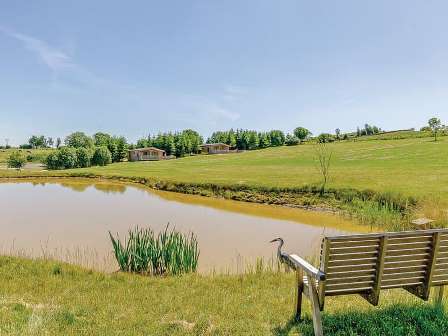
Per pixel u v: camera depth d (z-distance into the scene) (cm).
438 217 2598
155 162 11638
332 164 7356
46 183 6762
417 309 707
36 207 3859
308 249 2173
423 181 4050
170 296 944
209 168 8025
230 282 1123
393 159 7488
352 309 757
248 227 2881
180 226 2920
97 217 3303
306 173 5491
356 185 3878
